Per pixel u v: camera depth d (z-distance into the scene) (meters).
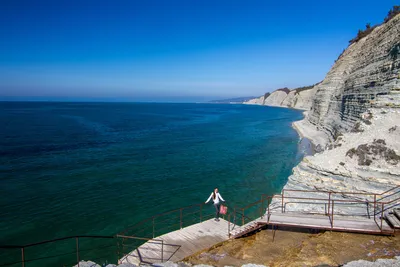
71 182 24.53
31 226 16.70
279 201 16.28
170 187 23.78
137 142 45.09
